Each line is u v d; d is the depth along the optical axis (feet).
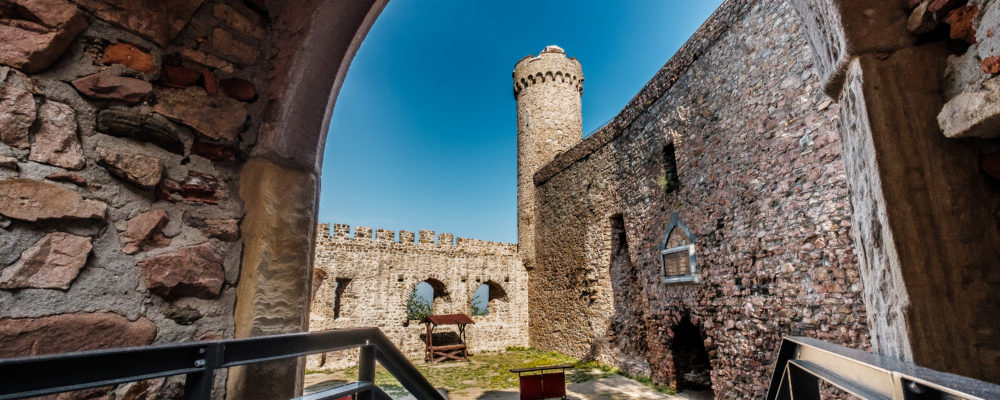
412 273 43.42
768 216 16.38
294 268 5.24
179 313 4.50
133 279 4.25
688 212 21.71
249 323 4.75
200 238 4.85
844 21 4.56
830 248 13.74
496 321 47.24
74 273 3.90
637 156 28.02
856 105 4.64
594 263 34.58
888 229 4.13
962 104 3.92
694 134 21.54
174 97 4.91
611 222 32.96
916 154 4.19
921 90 4.33
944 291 3.85
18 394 1.95
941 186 4.09
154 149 4.67
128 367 2.36
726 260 18.63
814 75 14.87
